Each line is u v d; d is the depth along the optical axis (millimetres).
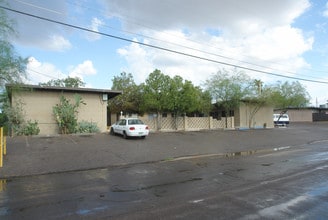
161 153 15719
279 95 36125
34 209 6316
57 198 7211
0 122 23328
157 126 29062
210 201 6723
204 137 23078
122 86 34719
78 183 9016
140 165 12602
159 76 27750
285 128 34688
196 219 5520
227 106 33125
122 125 21078
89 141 18422
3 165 11648
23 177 10125
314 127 37719
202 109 32281
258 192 7453
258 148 18859
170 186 8398
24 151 14492
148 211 6078
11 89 16609
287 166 11477
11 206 6547
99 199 7070
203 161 13516
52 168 11523
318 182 8477
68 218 5719
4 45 14398
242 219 5469
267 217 5555
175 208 6246
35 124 20797
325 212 5809
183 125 30375
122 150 15922
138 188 8211
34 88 20891
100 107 23766
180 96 27797
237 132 27781
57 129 21938
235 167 11578
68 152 14648
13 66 14852
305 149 17812
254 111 35406
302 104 43469
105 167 12141
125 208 6316
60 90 22188
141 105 30969
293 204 6355
